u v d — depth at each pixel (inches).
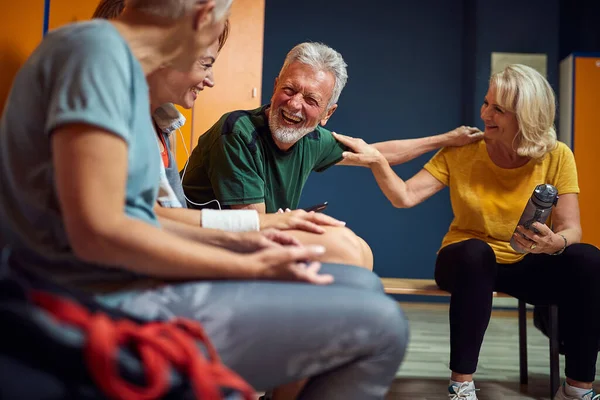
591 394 87.0
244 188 80.5
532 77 94.6
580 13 252.8
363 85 250.4
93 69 34.8
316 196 249.0
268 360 36.4
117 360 26.6
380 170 101.1
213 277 38.3
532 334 172.1
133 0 42.3
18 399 24.6
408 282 106.0
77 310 27.6
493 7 233.5
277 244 47.1
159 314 35.5
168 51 42.6
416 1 251.3
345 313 36.7
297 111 81.6
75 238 33.8
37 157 36.4
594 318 85.6
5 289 26.3
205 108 148.9
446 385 105.4
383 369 38.0
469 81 241.6
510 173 98.8
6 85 64.0
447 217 249.4
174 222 48.8
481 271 85.1
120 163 34.4
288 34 249.6
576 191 96.3
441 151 106.4
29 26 67.9
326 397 38.3
